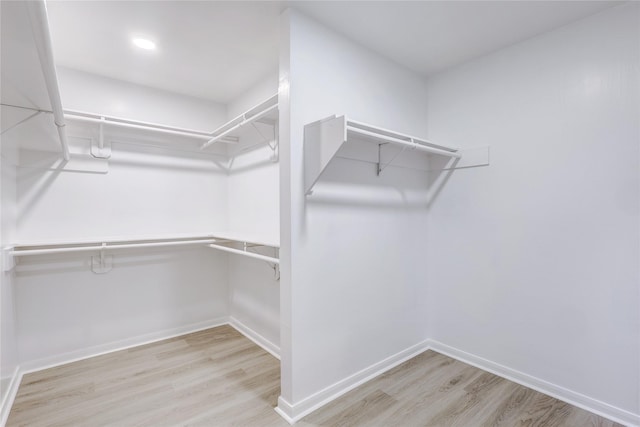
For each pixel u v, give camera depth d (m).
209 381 2.10
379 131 1.90
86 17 1.79
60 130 1.56
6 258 1.84
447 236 2.51
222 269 3.19
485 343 2.28
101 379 2.12
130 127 2.40
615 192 1.72
